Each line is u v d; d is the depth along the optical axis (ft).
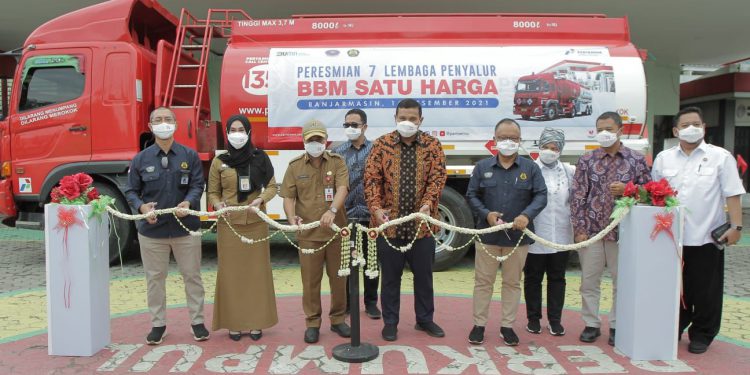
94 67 20.52
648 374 11.27
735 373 11.31
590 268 12.98
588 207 13.05
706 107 51.52
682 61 47.73
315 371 11.39
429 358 12.08
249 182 12.89
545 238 13.43
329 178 13.07
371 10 32.12
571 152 19.85
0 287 18.51
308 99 19.88
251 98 19.98
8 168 21.27
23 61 21.02
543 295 17.53
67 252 12.05
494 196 12.82
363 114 14.69
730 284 19.11
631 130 19.89
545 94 19.69
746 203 43.86
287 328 14.19
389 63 19.86
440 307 16.11
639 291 11.84
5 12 32.42
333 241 13.28
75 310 12.14
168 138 12.76
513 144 12.43
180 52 20.97
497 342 13.14
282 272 20.83
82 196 12.48
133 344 12.99
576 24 20.84
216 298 13.16
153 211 12.21
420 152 12.98
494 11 31.96
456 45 20.39
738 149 49.96
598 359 12.06
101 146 20.51
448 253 20.59
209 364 11.76
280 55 20.18
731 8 31.42
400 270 13.32
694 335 12.69
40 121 20.89
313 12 32.96
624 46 20.56
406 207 12.99
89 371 11.44
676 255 11.78
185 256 12.99
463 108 19.77
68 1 30.58
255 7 31.58
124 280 19.33
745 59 46.83
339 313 13.71
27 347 12.81
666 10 32.14
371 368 11.52
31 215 21.66
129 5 20.74
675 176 12.48
